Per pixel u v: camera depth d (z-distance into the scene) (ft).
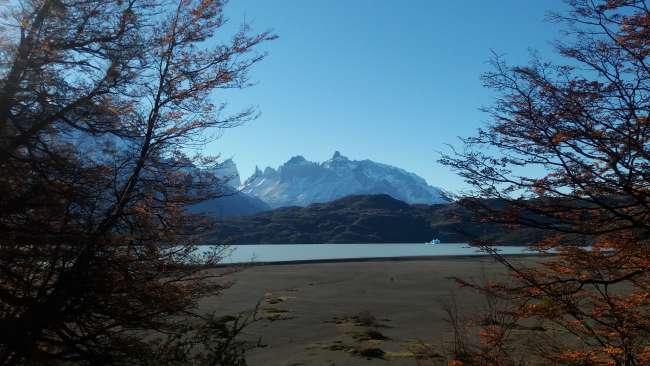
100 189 19.34
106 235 17.69
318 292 96.07
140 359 18.62
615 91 14.37
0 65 17.70
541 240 16.52
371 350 43.98
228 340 18.44
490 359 19.15
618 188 14.56
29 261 17.06
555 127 14.94
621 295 17.83
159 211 21.83
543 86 15.01
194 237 22.20
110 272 18.16
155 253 19.90
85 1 19.63
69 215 17.75
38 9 18.60
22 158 17.42
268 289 100.94
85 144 20.29
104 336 19.47
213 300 81.00
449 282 111.96
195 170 23.18
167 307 19.36
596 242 16.12
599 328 17.26
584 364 16.66
